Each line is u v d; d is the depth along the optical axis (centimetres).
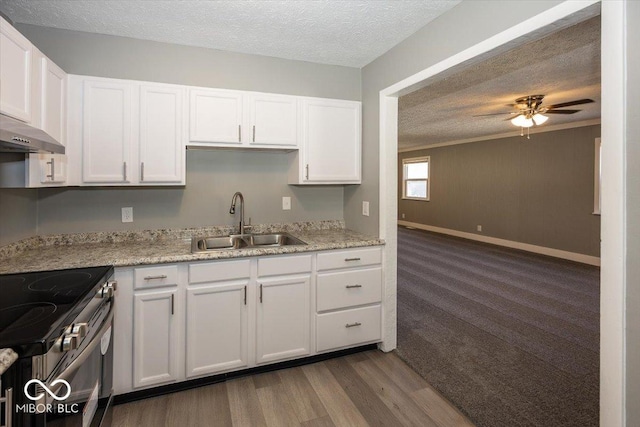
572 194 573
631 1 112
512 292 403
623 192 114
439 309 347
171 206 266
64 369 113
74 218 243
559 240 594
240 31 230
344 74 294
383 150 261
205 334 213
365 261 254
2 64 143
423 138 768
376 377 229
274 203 297
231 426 183
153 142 227
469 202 778
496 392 210
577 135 564
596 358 250
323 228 312
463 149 790
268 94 253
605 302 119
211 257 210
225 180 281
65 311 123
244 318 222
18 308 125
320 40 243
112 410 189
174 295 205
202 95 236
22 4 197
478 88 365
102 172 217
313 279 239
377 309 260
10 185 174
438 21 208
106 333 163
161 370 205
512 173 676
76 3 197
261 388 216
